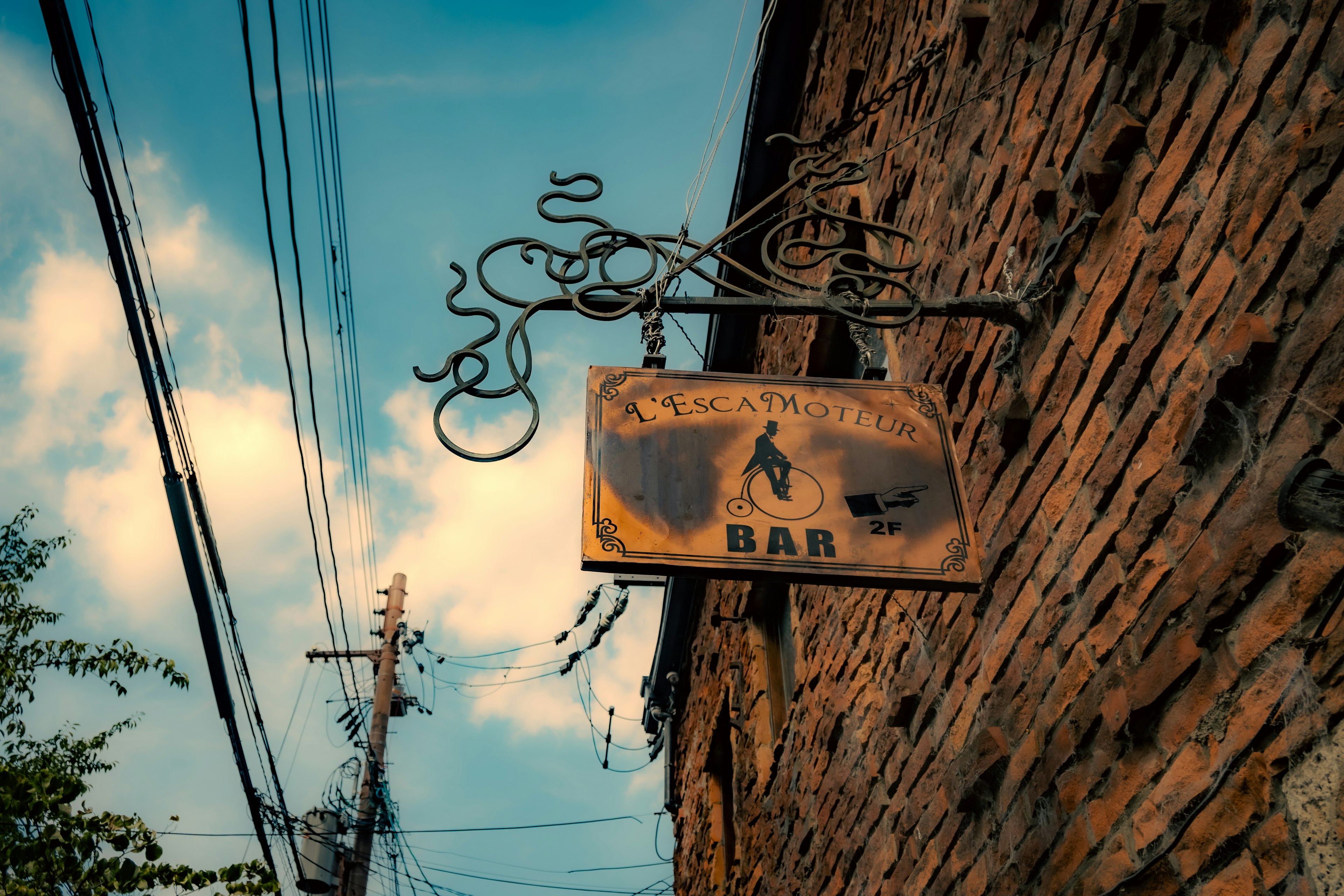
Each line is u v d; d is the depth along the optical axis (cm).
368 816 1388
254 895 693
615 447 344
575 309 381
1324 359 234
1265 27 266
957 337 433
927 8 503
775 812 682
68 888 665
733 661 879
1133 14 315
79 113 419
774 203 770
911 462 350
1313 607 231
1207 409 264
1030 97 387
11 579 908
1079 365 337
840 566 318
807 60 708
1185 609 273
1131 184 319
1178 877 262
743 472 341
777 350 779
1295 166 249
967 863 384
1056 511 344
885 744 478
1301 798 227
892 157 538
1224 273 271
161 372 529
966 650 404
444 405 357
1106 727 300
